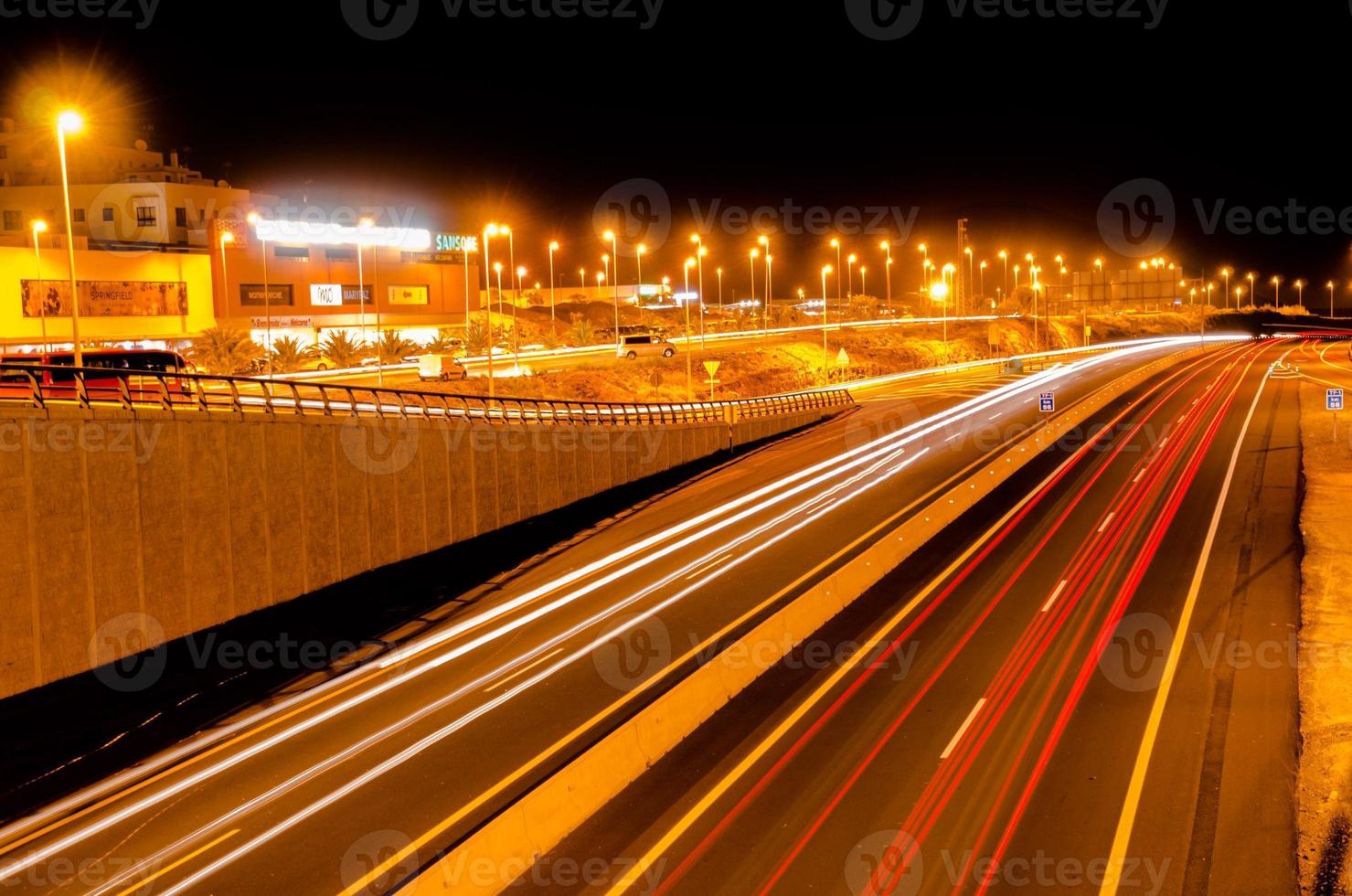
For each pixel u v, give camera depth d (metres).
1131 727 17.64
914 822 14.28
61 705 21.61
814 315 151.00
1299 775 15.90
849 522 35.78
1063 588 26.59
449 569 33.69
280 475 27.67
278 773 17.86
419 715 20.36
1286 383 75.00
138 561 23.39
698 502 42.47
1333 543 30.59
